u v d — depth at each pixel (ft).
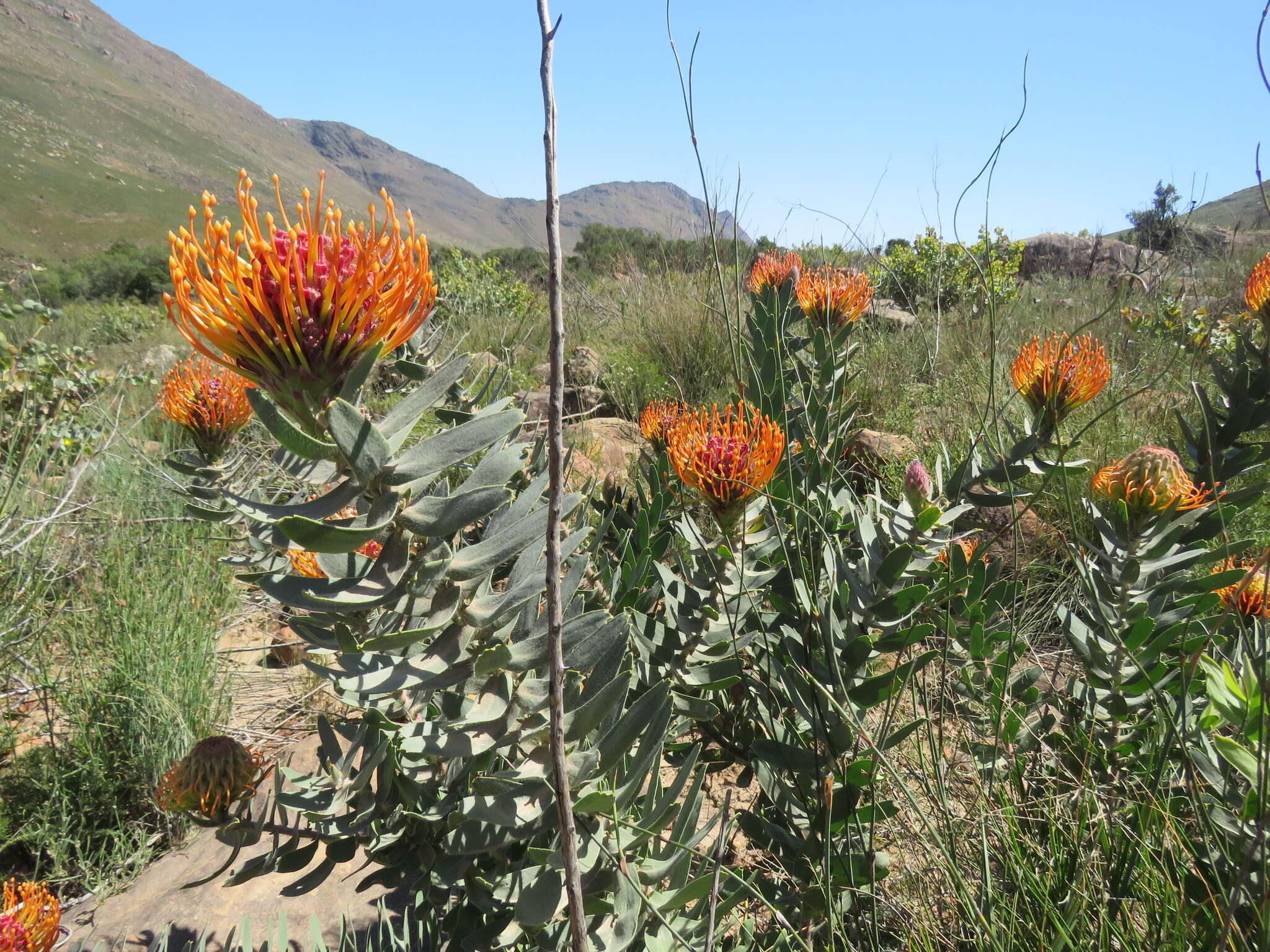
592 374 23.27
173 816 9.80
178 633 11.93
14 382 17.20
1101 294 28.94
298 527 3.30
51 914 5.13
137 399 24.67
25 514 14.39
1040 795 7.25
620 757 4.73
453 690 4.83
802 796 6.67
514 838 4.78
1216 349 17.47
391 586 3.91
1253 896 4.88
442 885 5.13
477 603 4.40
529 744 4.88
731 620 6.77
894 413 18.29
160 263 124.06
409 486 3.80
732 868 7.37
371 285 3.38
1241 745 5.08
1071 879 5.93
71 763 10.30
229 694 12.05
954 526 9.07
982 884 6.19
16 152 466.29
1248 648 4.86
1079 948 5.34
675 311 24.58
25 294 19.43
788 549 7.53
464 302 36.27
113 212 452.35
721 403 19.16
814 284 9.87
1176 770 6.78
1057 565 10.80
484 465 4.17
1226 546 7.01
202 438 7.73
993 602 8.03
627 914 5.02
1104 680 7.12
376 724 5.49
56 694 11.31
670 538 8.31
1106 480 7.19
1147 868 5.78
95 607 13.16
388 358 8.75
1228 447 8.76
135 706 10.41
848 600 6.68
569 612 5.20
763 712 7.27
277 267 3.22
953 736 8.30
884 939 6.66
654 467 9.19
